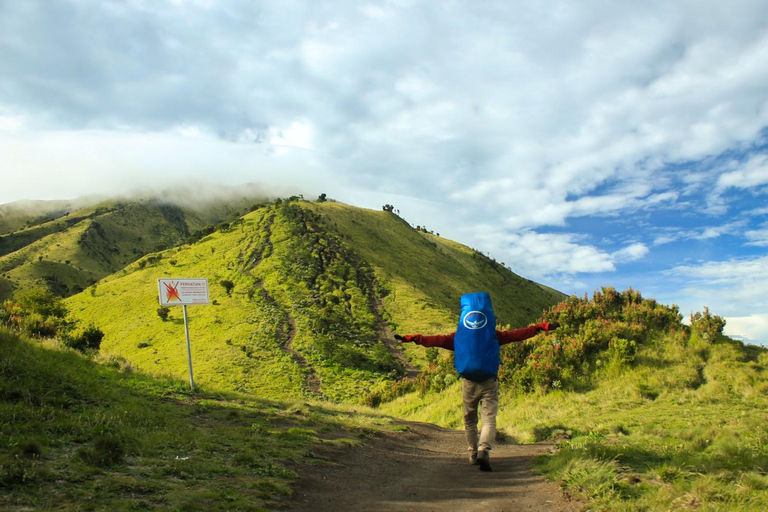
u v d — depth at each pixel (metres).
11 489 4.07
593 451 6.12
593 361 13.31
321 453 7.38
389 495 5.36
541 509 4.54
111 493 4.30
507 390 13.93
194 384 13.14
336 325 85.69
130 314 95.12
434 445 10.07
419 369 72.06
